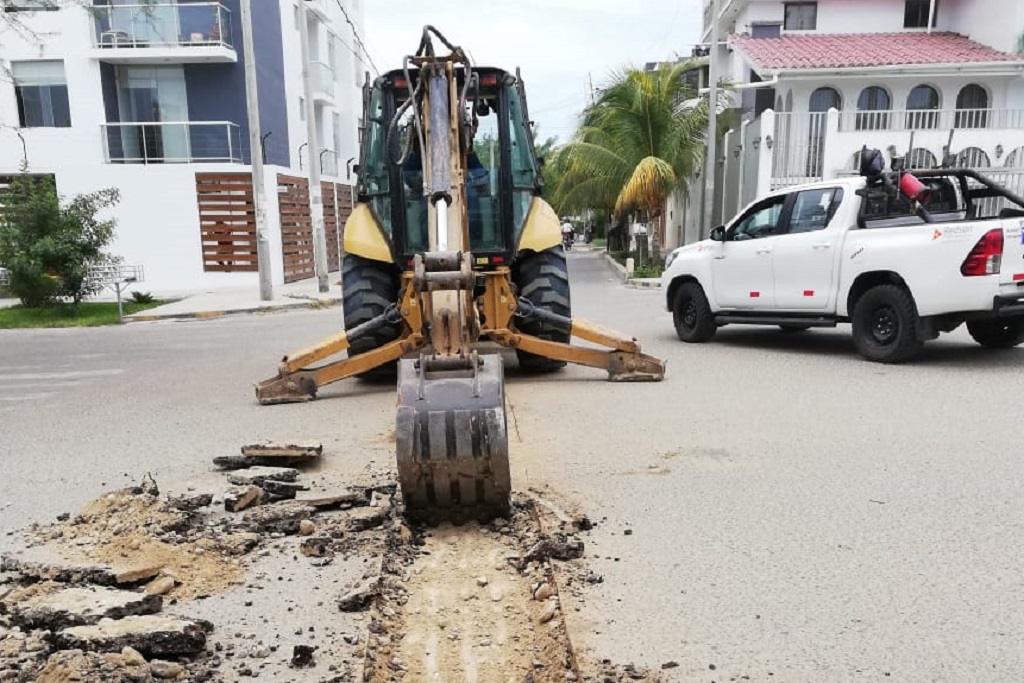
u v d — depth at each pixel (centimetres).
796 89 2245
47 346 1280
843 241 884
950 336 1058
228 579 380
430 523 439
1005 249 776
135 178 2183
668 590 364
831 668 302
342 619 343
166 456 591
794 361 909
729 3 2680
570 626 335
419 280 418
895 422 633
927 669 300
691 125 2111
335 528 433
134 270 2205
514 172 808
